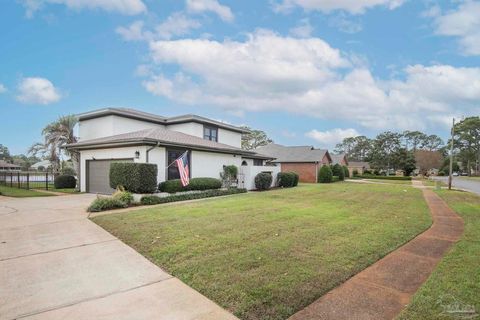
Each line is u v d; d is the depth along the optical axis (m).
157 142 14.22
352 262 4.78
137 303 3.50
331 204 11.71
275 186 21.98
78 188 17.80
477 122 66.75
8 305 3.45
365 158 77.00
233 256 4.96
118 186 12.95
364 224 7.72
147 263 4.86
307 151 36.56
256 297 3.55
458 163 76.56
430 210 11.15
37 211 9.90
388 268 4.65
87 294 3.74
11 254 5.31
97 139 18.06
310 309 3.34
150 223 7.54
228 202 11.88
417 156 68.38
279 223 7.60
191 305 3.45
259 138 49.56
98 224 7.75
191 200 13.15
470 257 5.10
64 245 5.89
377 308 3.37
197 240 5.91
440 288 3.80
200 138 20.44
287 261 4.75
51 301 3.55
